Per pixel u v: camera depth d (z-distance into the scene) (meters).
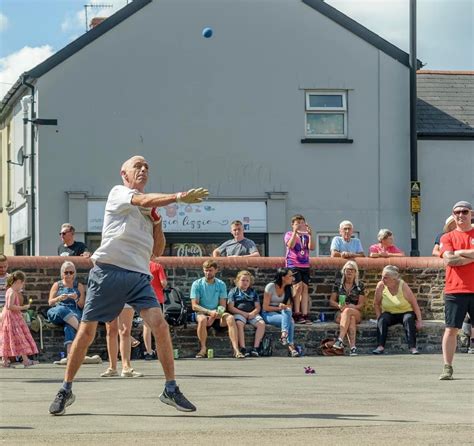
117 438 7.35
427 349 18.97
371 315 19.45
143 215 8.76
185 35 28.55
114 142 28.23
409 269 19.80
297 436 7.45
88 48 28.20
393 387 11.66
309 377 13.30
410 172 28.91
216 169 28.56
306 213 28.95
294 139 28.94
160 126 28.41
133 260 8.69
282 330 18.02
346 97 29.25
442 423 8.21
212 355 17.84
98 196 28.08
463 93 31.11
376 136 29.33
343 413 8.93
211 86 28.61
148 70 28.39
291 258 18.83
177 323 17.83
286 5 28.98
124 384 12.20
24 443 7.12
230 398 10.37
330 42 29.20
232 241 19.66
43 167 27.84
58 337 17.86
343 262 19.44
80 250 19.11
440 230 29.44
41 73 27.97
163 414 8.83
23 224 30.48
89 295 8.71
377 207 29.25
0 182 34.81
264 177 28.77
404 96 29.47
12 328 16.17
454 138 29.62
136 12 28.41
